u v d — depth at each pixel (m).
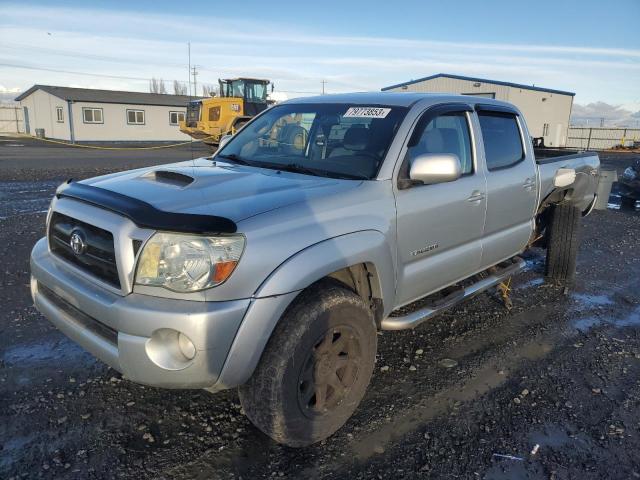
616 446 3.05
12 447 2.82
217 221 2.44
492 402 3.46
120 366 2.51
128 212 2.54
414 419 3.24
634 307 5.34
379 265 3.11
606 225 9.77
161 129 41.25
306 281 2.63
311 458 2.85
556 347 4.33
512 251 4.78
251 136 4.25
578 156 6.07
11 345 3.94
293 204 2.78
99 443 2.89
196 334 2.37
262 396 2.64
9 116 50.03
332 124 3.81
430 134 3.68
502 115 4.61
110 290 2.57
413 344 4.27
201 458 2.81
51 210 3.12
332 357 2.89
